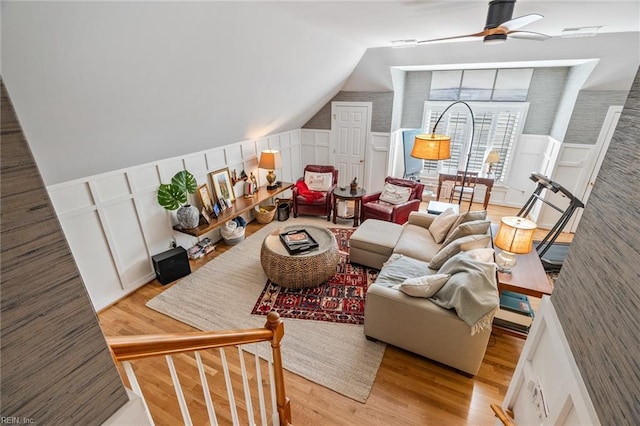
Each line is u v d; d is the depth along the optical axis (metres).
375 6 2.16
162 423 2.02
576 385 0.82
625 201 0.73
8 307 0.51
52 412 0.60
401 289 2.40
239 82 3.04
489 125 5.54
